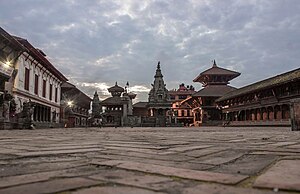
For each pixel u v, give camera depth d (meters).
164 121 74.81
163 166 3.55
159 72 81.88
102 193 2.22
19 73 33.97
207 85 84.81
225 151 5.48
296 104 19.42
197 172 3.13
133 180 2.73
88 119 87.88
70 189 2.35
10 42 29.47
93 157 4.57
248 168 3.51
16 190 2.31
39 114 43.66
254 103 54.34
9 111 29.73
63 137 11.63
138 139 9.88
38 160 4.25
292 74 41.94
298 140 8.95
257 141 8.55
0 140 9.30
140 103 108.94
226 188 2.41
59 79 57.41
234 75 83.44
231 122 65.12
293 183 2.52
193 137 11.49
